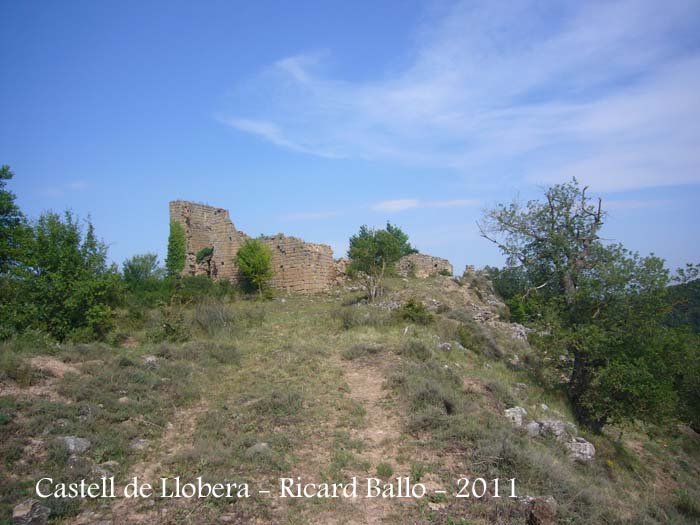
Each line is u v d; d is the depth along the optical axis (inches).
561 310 733.3
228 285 1499.8
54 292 640.4
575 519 331.9
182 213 1653.5
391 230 2154.3
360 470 363.3
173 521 279.7
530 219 836.0
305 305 1226.6
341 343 701.9
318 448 392.2
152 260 1708.9
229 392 495.8
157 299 1069.1
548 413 604.7
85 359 520.4
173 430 403.2
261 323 868.6
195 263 1652.3
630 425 775.1
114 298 719.1
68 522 270.1
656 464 677.3
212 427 405.7
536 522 311.3
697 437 867.4
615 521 350.3
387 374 561.0
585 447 524.4
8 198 978.1
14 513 259.9
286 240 1519.4
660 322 677.3
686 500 543.8
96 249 703.1
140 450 358.9
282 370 568.1
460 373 625.3
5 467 303.0
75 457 325.7
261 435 397.7
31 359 485.7
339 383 536.7
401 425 443.2
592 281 714.8
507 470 374.3
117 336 689.0
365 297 1291.8
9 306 605.0
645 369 607.5
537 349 769.6
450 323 895.1
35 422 352.5
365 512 312.0
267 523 289.0
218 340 718.5
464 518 310.7
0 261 912.9
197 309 888.3
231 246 1628.9
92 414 384.8
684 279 661.9
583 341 659.4
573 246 780.0
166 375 514.0
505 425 470.6
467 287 1652.3
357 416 456.4
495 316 1318.9
